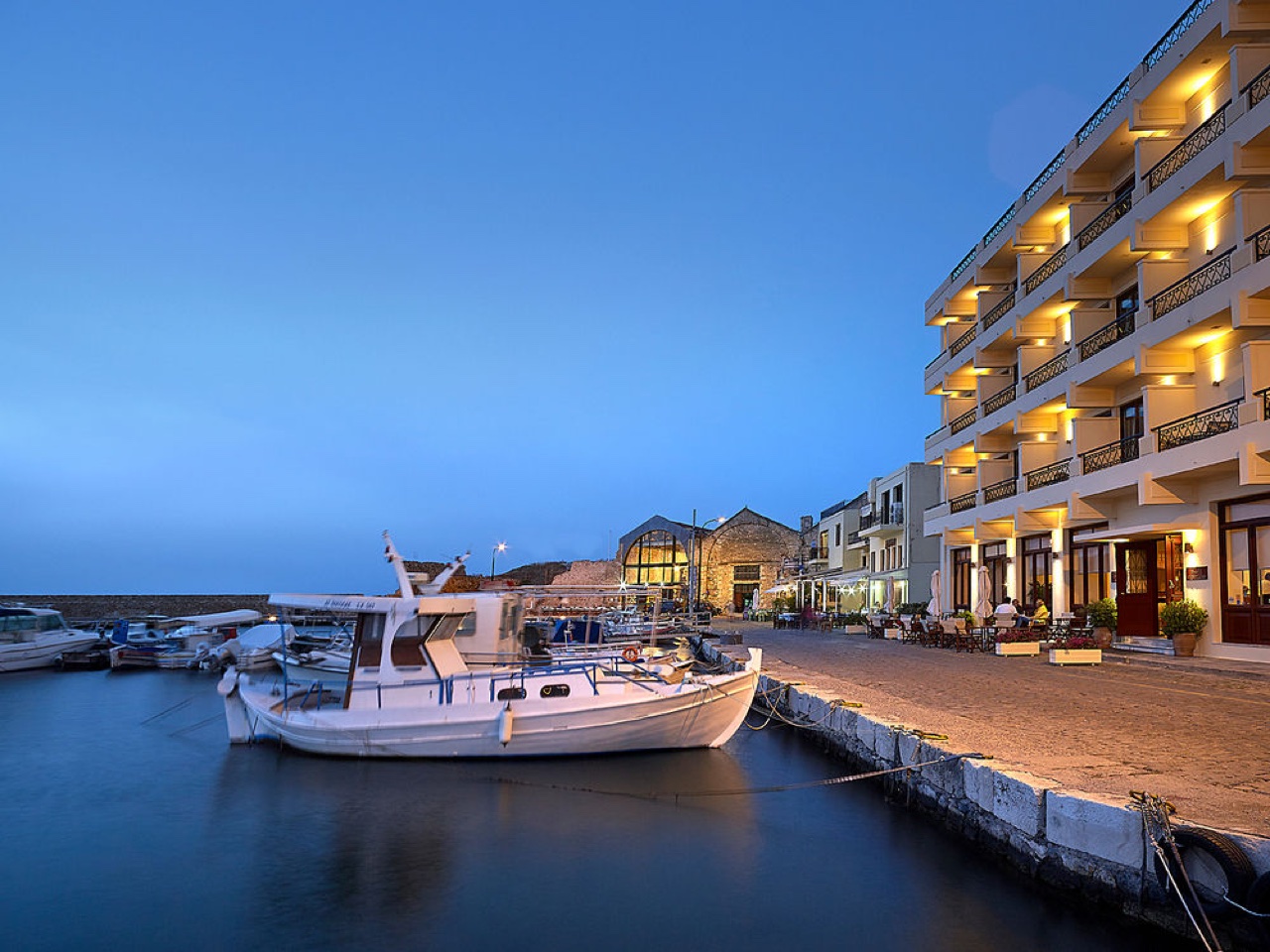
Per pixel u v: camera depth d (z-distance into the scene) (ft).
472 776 45.85
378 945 25.73
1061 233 104.06
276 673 108.78
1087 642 69.21
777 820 37.14
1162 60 73.77
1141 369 72.90
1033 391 98.07
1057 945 23.67
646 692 49.65
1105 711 41.98
